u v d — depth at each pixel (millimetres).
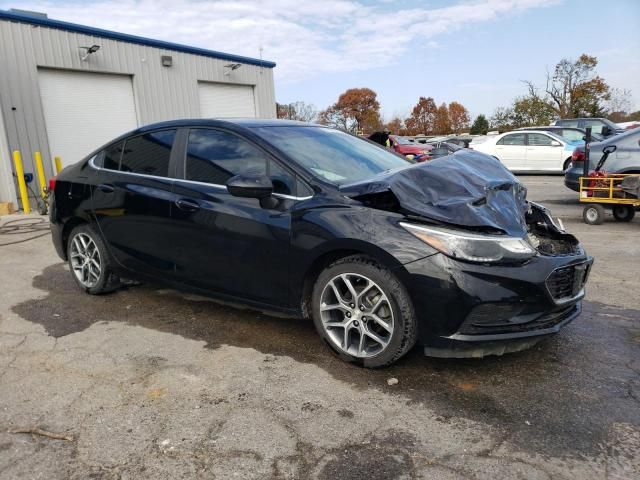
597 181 7879
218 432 2520
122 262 4332
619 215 8219
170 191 3902
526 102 41844
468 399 2793
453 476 2178
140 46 14133
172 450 2385
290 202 3311
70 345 3582
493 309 2816
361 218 3027
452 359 3268
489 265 2801
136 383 3021
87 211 4488
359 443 2418
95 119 13297
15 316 4191
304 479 2176
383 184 3062
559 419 2586
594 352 3330
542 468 2217
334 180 3383
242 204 3496
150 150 4184
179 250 3863
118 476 2213
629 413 2623
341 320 3297
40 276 5402
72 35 12430
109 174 4395
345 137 4262
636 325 3758
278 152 3473
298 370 3154
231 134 3738
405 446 2391
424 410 2689
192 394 2885
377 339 3055
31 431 2547
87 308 4352
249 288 3537
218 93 16969
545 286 2867
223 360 3311
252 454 2350
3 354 3445
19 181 10789
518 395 2824
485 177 3441
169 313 4188
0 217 10117
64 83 12523
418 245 2850
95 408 2752
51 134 12297
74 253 4770
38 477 2211
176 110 15328
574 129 17062
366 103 63750
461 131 62750
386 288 2941
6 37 11172
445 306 2807
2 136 11070
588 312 4035
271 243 3336
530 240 3086
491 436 2455
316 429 2535
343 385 2965
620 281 4812
